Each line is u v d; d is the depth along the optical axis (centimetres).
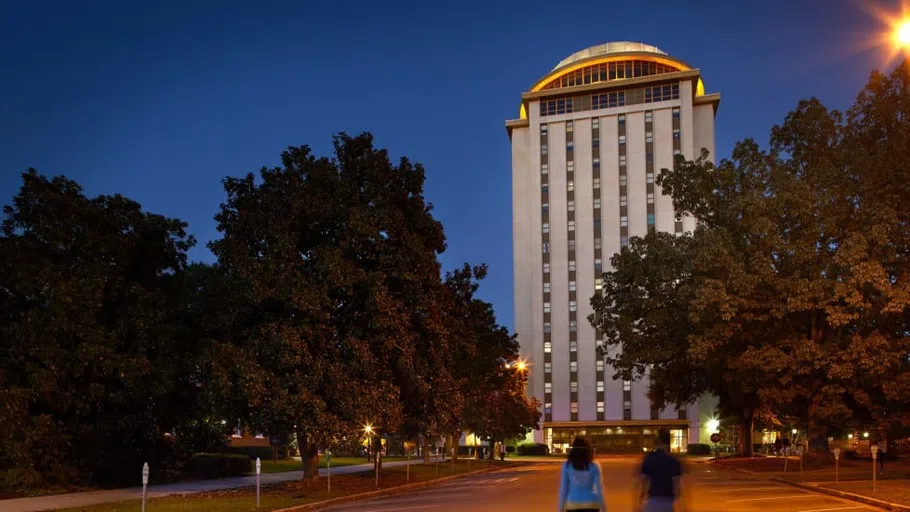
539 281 11200
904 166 3136
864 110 3453
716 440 8300
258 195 3195
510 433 7138
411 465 5638
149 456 3262
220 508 2131
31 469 2620
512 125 11925
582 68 11738
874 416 3662
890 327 3450
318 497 2575
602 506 965
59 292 2739
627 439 10406
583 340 10881
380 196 3147
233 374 2800
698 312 3516
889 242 3241
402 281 3150
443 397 3322
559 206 11331
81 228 2980
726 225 3866
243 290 2905
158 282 3381
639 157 11200
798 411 4034
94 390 2820
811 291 3234
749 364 3475
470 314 4072
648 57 11325
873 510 2002
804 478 3164
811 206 3306
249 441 6581
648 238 4497
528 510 2045
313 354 2923
